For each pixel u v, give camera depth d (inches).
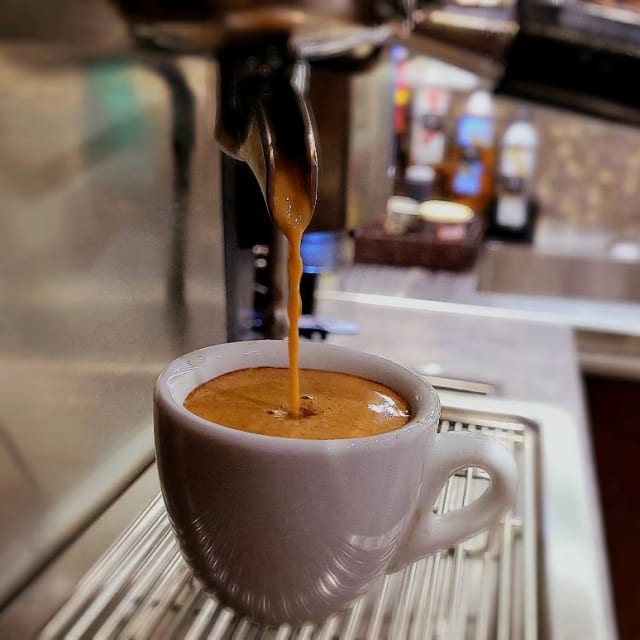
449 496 10.2
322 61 12.7
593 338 24.1
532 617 8.2
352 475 6.9
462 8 13.2
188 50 9.2
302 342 9.2
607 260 32.3
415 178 32.0
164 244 10.5
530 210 35.7
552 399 15.4
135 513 9.6
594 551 9.3
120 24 8.4
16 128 7.8
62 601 8.1
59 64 8.2
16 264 8.0
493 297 26.3
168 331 10.9
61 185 8.5
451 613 8.2
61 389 8.8
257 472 6.8
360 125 13.6
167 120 10.2
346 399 8.2
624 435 24.8
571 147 34.9
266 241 13.0
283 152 8.3
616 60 13.6
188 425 6.9
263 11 7.7
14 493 8.2
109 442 9.8
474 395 13.7
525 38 13.5
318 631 7.9
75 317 8.9
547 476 10.8
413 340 18.6
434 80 33.3
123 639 7.6
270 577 7.4
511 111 34.4
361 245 26.4
